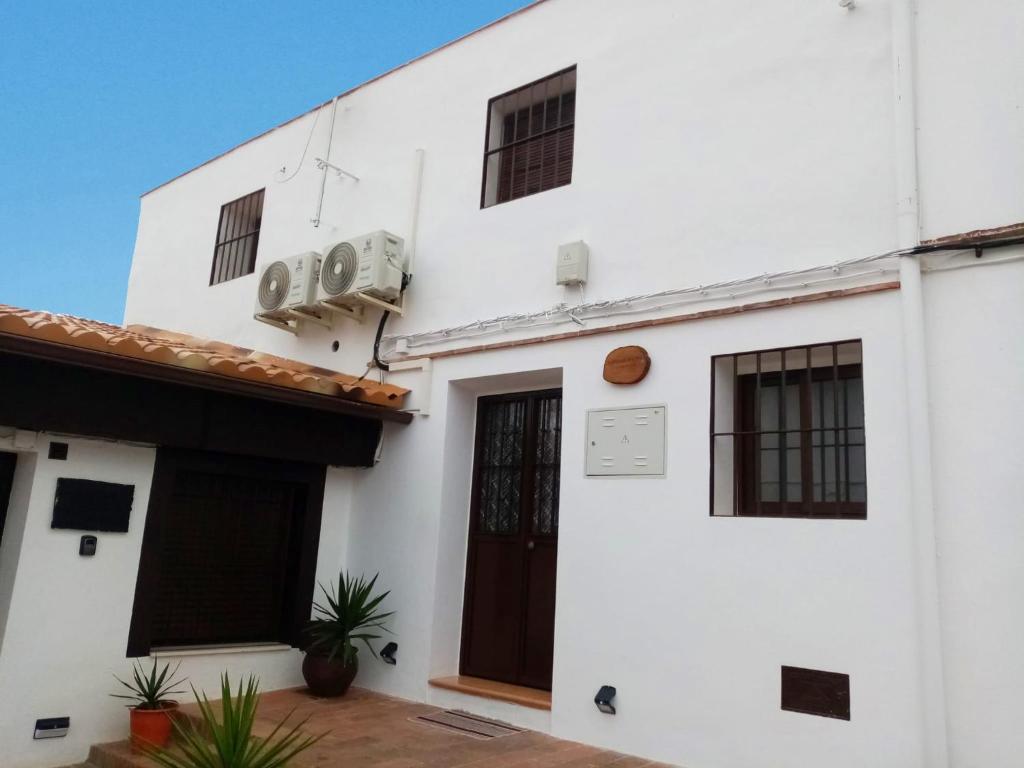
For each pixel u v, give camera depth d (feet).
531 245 22.09
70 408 17.58
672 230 19.33
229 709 13.33
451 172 24.82
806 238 17.17
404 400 24.00
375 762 16.14
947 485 14.56
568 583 19.16
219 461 21.38
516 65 23.91
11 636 17.49
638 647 17.72
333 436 23.04
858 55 17.19
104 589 18.99
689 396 18.12
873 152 16.61
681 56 20.10
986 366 14.57
